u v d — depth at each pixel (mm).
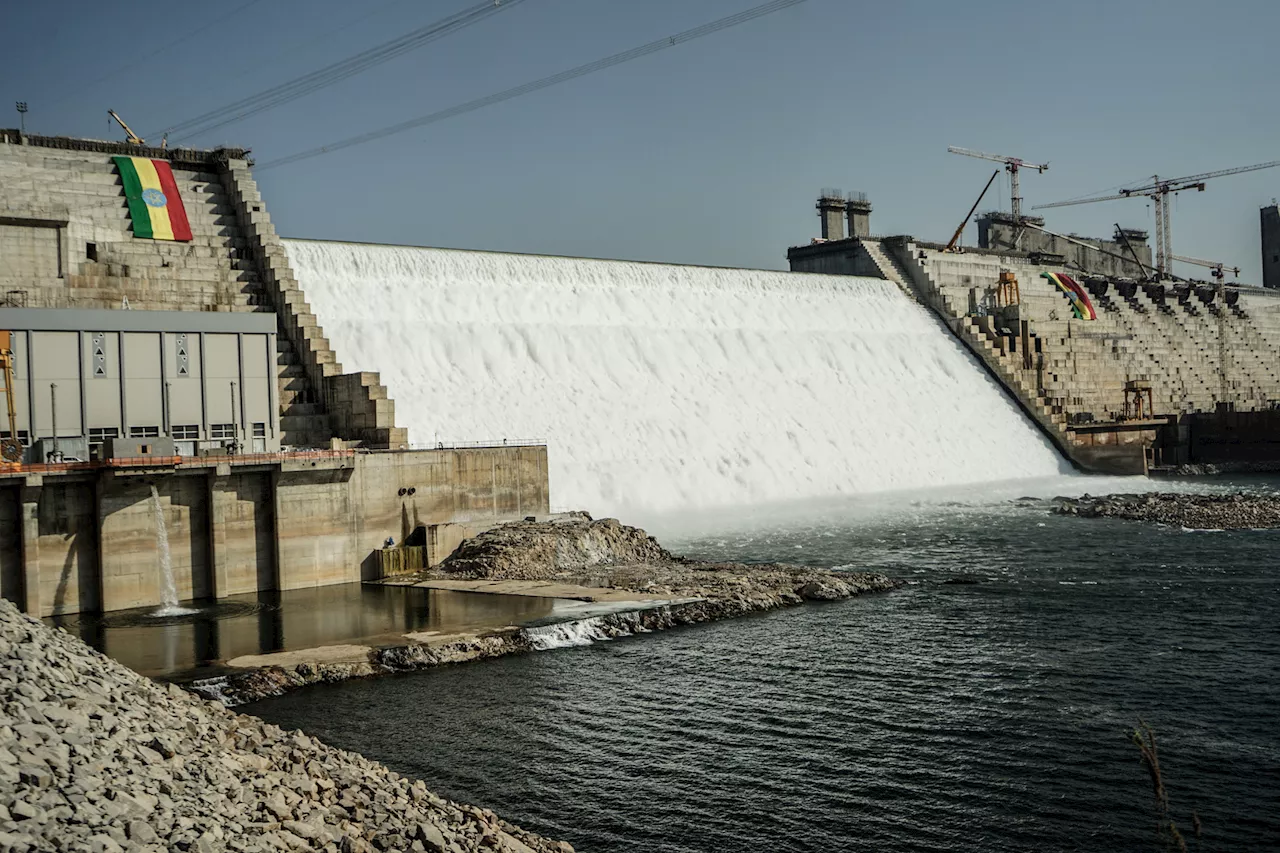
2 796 21953
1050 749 38938
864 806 34344
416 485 70312
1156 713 42562
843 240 157000
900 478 114500
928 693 45000
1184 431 157000
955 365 139375
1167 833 32500
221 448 63969
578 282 112688
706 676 47188
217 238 84812
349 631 52625
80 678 29078
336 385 76875
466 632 51750
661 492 94938
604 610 56188
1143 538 83312
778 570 68250
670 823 33094
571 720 41656
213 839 23500
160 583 60562
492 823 30953
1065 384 153250
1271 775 36531
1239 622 56281
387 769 33688
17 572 56781
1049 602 61188
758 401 113062
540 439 92125
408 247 101625
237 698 43531
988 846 31797
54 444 60000
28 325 61844
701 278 125250
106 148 83500
